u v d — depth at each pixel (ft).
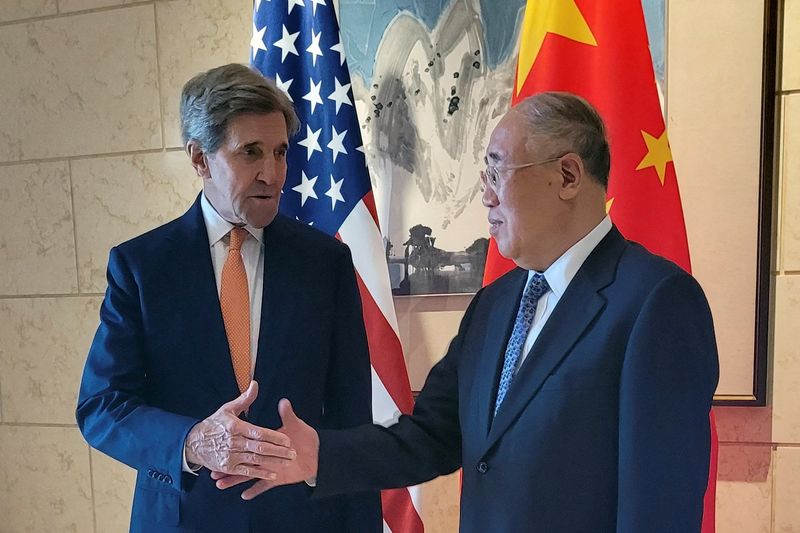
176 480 3.30
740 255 5.22
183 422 3.36
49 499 6.95
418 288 5.82
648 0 5.18
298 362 3.90
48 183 6.65
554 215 3.03
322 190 5.24
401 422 3.76
